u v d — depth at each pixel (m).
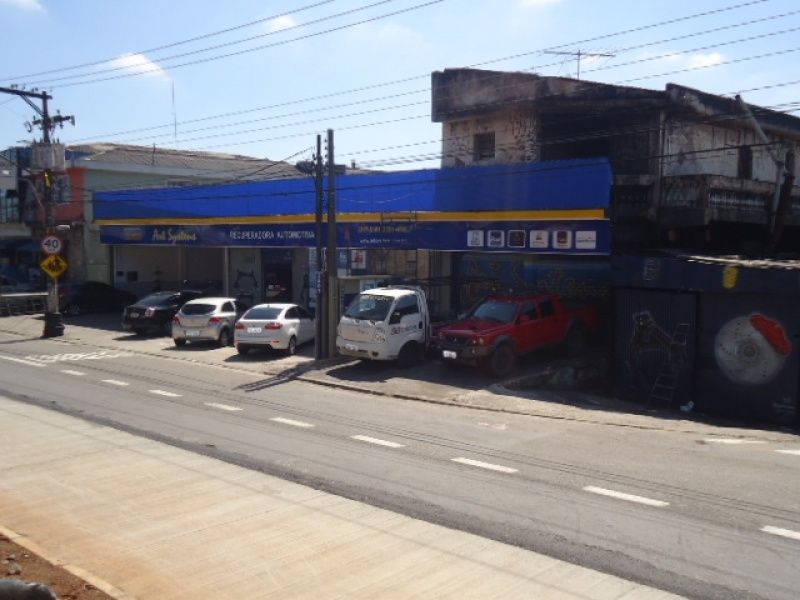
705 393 17.42
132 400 15.35
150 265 39.00
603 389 19.73
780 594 6.14
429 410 14.96
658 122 22.50
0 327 31.00
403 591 6.15
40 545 7.24
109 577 6.45
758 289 16.33
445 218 22.64
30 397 15.45
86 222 38.81
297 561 6.80
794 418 15.99
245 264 33.94
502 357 18.39
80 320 32.78
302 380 18.47
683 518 8.07
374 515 8.10
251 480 9.45
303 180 27.27
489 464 10.48
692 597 6.08
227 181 39.59
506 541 7.34
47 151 28.27
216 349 24.02
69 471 9.84
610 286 20.00
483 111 24.47
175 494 8.84
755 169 26.30
